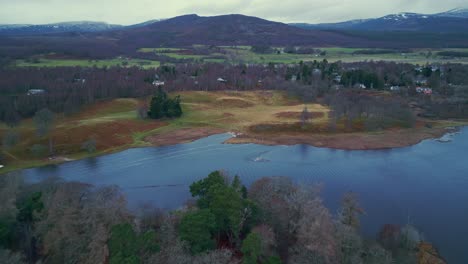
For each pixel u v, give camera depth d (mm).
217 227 47531
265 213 50469
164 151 107375
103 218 45281
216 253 41000
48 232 44125
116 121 128250
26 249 46688
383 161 96062
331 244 42156
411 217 65000
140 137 119750
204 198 54125
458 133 121938
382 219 64062
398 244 53656
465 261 52094
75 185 60375
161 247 41969
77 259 41344
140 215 52594
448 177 84125
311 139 115750
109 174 89188
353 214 56781
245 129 126938
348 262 42188
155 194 76625
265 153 104062
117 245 39438
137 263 37344
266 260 42031
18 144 103500
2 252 41031
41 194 55188
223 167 92688
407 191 76375
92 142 105250
